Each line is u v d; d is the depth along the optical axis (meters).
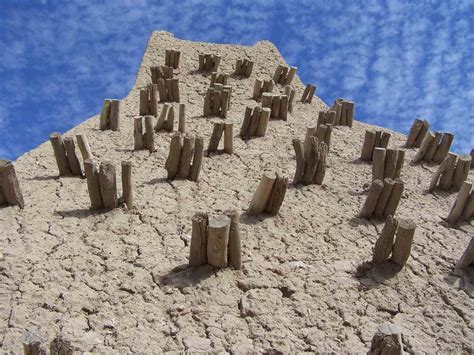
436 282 4.15
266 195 4.66
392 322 3.76
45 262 3.95
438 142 6.14
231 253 4.00
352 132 7.11
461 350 3.58
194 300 3.76
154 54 9.67
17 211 4.46
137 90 8.41
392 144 6.88
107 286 3.81
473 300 4.01
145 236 4.36
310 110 8.01
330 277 4.09
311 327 3.64
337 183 5.54
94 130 6.49
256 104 7.99
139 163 5.65
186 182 5.22
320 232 4.63
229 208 4.87
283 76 9.11
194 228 3.88
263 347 3.45
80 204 4.70
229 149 6.00
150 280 3.90
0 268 3.82
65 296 3.67
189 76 9.05
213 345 3.43
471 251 4.23
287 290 3.93
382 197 4.80
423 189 5.59
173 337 3.48
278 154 6.16
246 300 3.79
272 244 4.40
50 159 5.58
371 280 4.10
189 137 5.15
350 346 3.51
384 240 4.12
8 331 3.37
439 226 4.89
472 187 5.23
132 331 3.49
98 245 4.20
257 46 10.41
